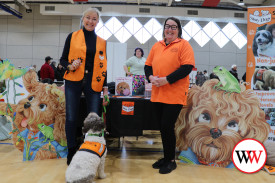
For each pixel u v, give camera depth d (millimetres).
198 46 10984
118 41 10812
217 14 10602
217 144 2416
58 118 2582
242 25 10977
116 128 2475
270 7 2482
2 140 3254
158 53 2270
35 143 2506
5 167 2227
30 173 2068
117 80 2828
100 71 2234
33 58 11508
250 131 2379
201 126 2465
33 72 2572
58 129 2574
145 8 10547
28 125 2527
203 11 10570
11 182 1855
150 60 2400
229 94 2422
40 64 11508
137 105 2451
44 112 2549
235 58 11047
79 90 2199
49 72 7148
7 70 2561
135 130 2502
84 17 2197
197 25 10953
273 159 2340
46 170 2150
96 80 2211
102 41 2307
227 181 1993
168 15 10547
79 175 1585
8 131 3332
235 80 2424
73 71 2160
